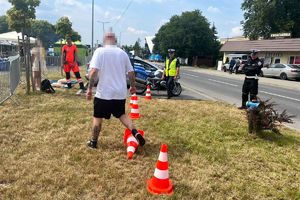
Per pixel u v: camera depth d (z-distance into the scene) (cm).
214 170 521
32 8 2773
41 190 426
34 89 1167
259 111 733
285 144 686
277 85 2494
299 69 3128
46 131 676
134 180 466
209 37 6925
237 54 4697
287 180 506
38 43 1253
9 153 544
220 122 840
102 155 550
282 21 5722
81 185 443
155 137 671
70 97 1091
